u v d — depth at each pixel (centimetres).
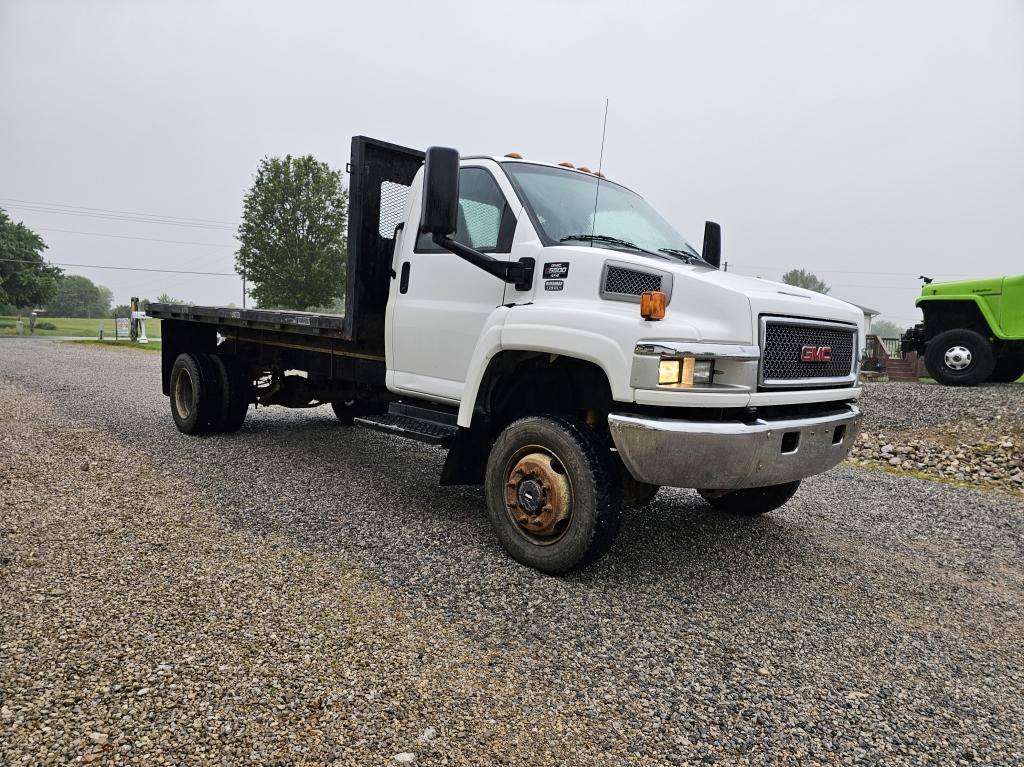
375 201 527
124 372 1444
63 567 354
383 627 310
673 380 339
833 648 323
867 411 1027
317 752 223
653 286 375
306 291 5794
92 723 229
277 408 948
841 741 251
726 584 390
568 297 394
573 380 420
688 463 343
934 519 562
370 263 525
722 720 259
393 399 577
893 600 386
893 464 825
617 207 487
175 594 329
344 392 648
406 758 223
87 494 486
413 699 256
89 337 3609
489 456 414
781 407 388
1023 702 287
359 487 542
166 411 889
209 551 388
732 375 352
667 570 405
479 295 443
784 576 409
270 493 513
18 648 272
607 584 377
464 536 438
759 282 406
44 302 6912
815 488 649
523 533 395
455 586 361
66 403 929
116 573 350
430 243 483
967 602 391
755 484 365
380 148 525
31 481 512
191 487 519
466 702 258
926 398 1062
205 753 219
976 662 320
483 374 417
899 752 247
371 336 529
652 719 256
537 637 312
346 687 261
